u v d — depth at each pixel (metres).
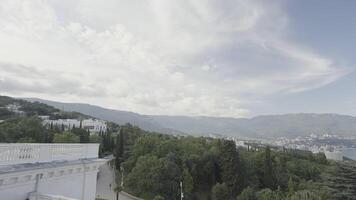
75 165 14.73
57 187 13.58
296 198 66.50
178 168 84.19
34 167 12.09
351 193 53.19
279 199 74.44
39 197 11.92
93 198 16.48
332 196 56.31
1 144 11.24
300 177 106.56
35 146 12.89
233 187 87.12
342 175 55.97
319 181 88.69
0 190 10.61
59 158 14.41
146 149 98.62
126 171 94.62
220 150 94.19
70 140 91.19
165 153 96.69
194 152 102.44
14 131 90.12
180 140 121.25
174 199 77.19
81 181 15.47
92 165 16.25
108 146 133.88
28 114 190.75
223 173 90.44
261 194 76.38
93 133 152.00
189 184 80.38
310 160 132.75
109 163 113.44
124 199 65.50
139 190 75.00
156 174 76.19
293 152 149.75
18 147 12.02
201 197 87.69
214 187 82.25
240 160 94.56
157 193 74.69
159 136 135.38
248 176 94.44
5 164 11.36
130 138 140.50
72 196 14.67
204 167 93.06
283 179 99.19
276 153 125.88
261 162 103.00
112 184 81.00
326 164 126.19
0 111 166.38
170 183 77.69
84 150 16.52
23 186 11.66
